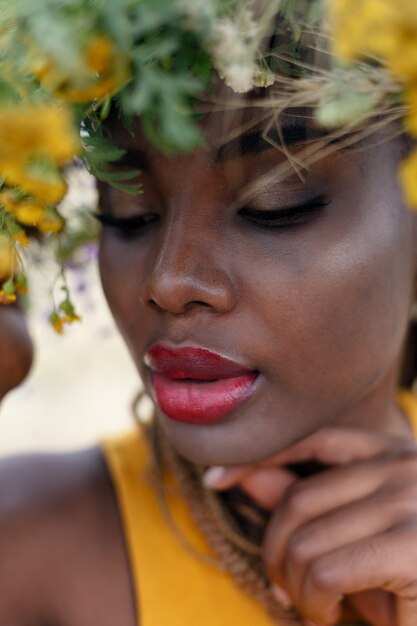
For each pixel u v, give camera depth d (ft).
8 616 1.56
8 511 1.60
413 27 0.78
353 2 0.80
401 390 1.84
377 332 1.29
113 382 4.73
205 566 1.58
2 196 0.97
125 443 1.71
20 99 0.87
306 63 0.99
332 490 1.42
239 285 1.22
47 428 4.36
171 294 1.21
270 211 1.19
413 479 1.41
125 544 1.61
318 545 1.38
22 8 0.84
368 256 1.24
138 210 1.27
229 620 1.55
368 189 1.22
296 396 1.29
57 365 4.81
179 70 0.93
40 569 1.58
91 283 1.74
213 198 1.19
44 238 1.45
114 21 0.85
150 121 0.94
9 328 1.53
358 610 1.46
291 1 0.95
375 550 1.36
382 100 0.93
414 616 1.38
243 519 1.58
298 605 1.42
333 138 1.13
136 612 1.57
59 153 0.82
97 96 0.93
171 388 1.31
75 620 1.57
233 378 1.28
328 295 1.23
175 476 1.59
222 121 1.10
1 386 1.54
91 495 1.64
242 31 0.91
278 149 1.12
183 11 0.88
